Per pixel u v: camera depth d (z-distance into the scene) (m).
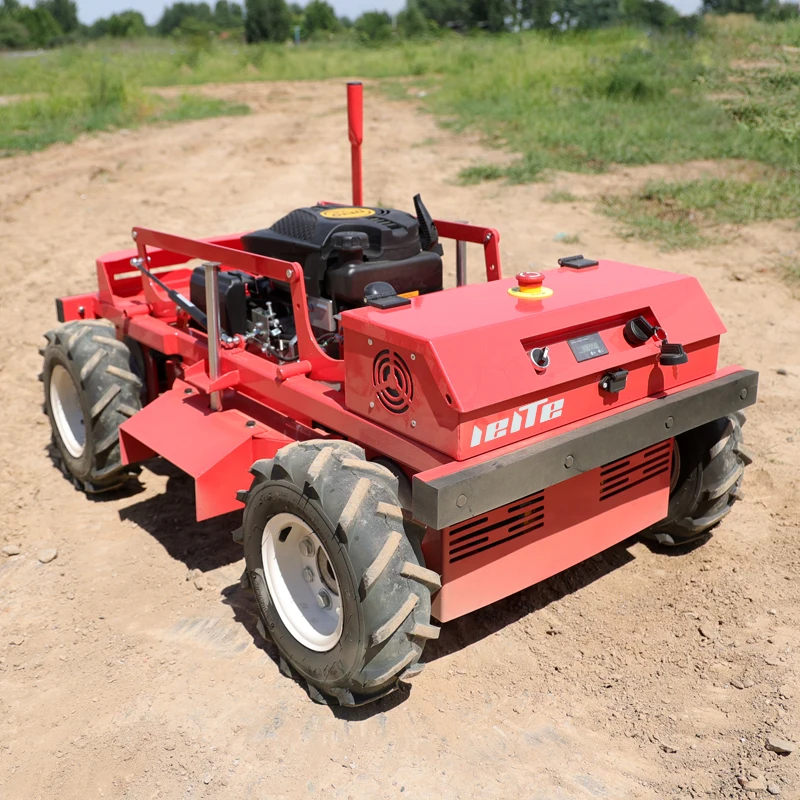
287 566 3.31
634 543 4.22
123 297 5.12
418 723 3.10
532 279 3.39
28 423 5.71
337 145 14.92
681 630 3.58
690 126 12.95
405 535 2.92
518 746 2.99
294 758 2.95
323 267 3.76
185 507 4.64
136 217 10.59
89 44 39.69
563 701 3.21
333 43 41.66
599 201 10.27
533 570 3.34
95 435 4.43
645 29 26.42
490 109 16.33
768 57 16.83
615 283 3.53
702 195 9.95
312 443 3.10
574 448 3.07
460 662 3.42
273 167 13.38
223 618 3.71
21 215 10.86
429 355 2.87
